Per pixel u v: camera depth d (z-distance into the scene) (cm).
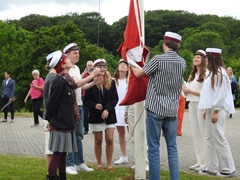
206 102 787
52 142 645
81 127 788
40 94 1734
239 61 6775
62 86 639
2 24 6388
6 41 6256
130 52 722
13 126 1764
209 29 9694
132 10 730
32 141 1262
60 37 5125
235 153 1091
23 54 5356
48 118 644
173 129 657
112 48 6756
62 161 674
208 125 812
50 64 666
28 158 918
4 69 5844
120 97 934
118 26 6819
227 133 1596
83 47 5200
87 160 948
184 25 10669
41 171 776
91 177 748
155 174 645
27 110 4856
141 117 747
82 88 781
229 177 780
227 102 795
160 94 645
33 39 5250
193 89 861
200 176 775
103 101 803
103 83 802
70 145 648
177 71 648
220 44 8588
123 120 912
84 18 5841
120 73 967
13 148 1115
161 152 1080
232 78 2375
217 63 791
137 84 705
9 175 739
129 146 1190
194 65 865
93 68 809
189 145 1233
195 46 8606
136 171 749
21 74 5066
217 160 811
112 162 934
